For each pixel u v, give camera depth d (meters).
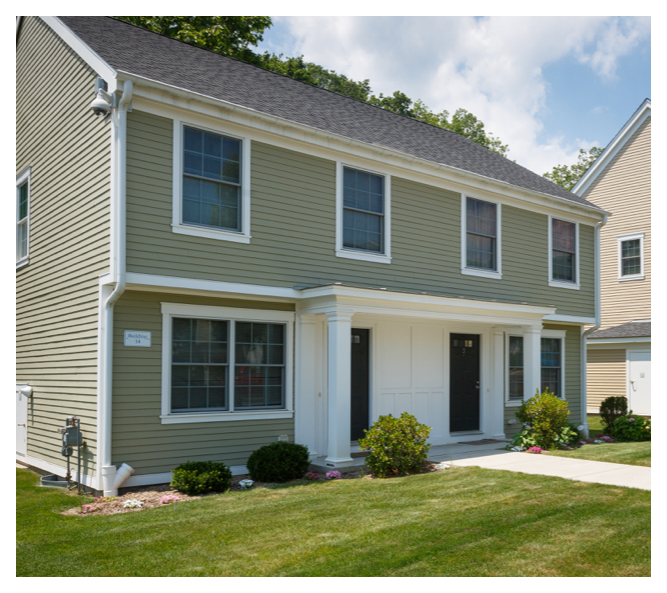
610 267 22.50
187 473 8.07
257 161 9.65
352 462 9.70
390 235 11.53
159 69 9.43
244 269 9.34
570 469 9.30
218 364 9.35
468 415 13.70
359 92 35.38
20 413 11.80
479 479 8.48
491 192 13.45
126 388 8.37
